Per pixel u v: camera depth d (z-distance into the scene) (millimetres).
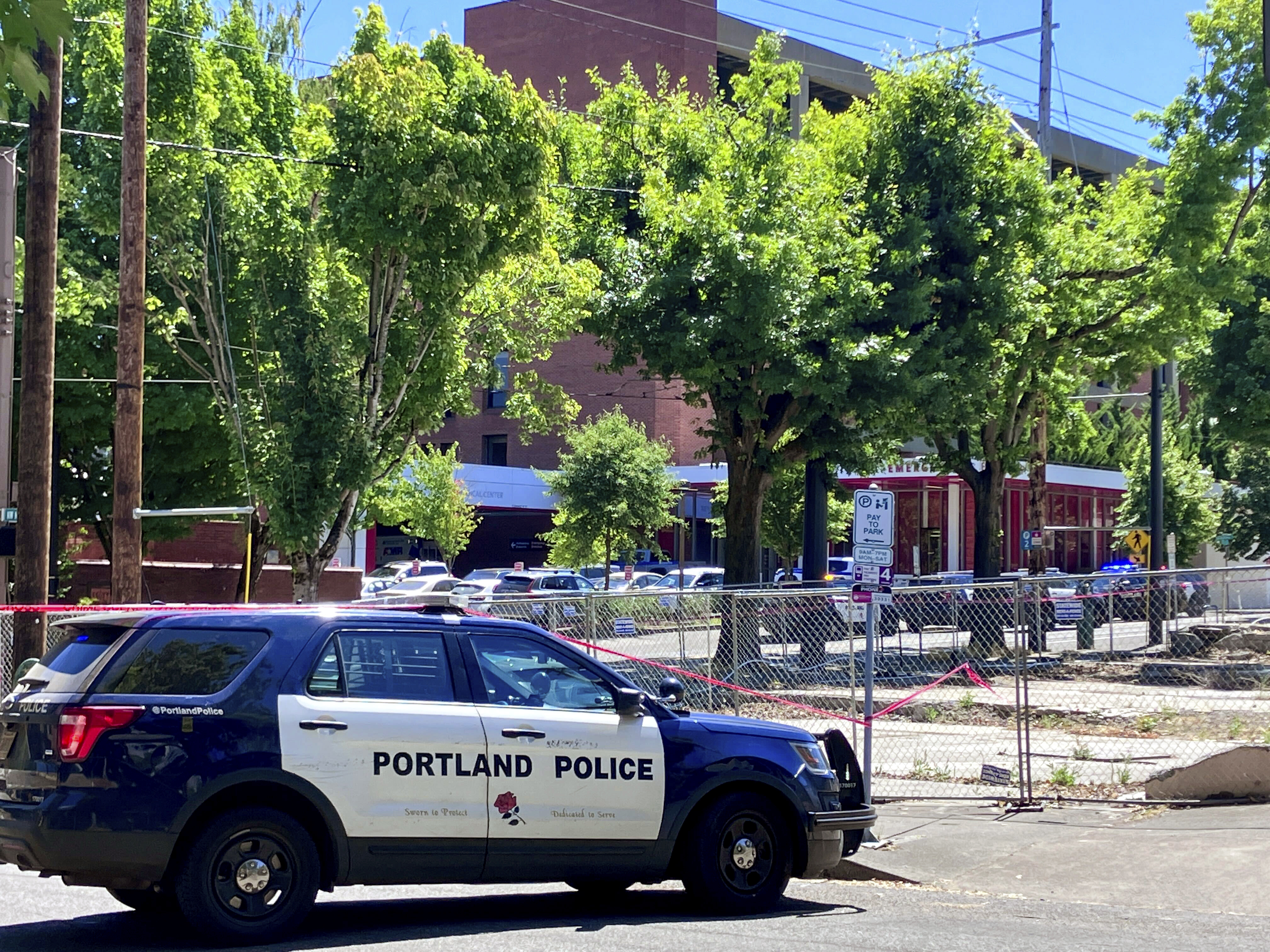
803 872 8344
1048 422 34125
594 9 62844
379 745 7320
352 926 7676
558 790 7711
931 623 20703
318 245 19781
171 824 6793
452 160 18500
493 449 62656
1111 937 7492
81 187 20109
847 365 24344
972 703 17453
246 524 22141
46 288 14359
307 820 7266
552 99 34312
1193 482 52250
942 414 26031
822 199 25328
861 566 10922
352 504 19953
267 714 7117
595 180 26844
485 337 22031
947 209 26484
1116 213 29562
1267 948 7191
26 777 6844
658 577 43125
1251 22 26297
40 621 14047
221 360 20328
